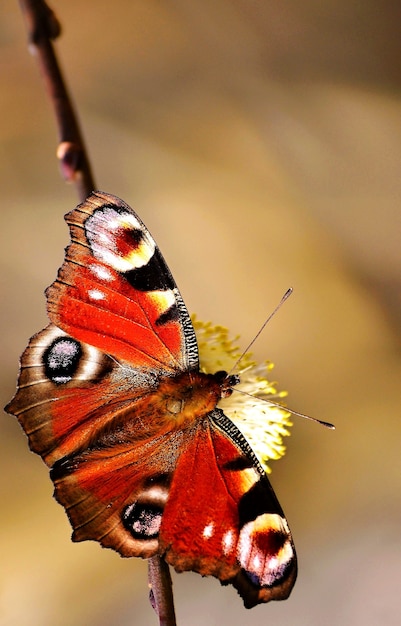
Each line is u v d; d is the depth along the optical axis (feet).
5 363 2.48
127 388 2.03
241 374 2.08
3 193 2.64
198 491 2.01
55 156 2.68
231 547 2.00
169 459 2.02
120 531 2.00
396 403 2.57
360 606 2.33
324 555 2.36
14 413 2.02
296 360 2.62
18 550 2.36
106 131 2.73
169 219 2.71
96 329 2.03
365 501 2.40
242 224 2.73
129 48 2.77
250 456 2.02
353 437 2.50
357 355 2.63
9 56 2.68
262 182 2.77
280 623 2.32
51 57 2.12
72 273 2.03
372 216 2.77
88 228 2.03
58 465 2.01
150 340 2.04
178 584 2.35
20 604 2.34
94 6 2.75
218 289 2.67
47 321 2.56
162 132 2.76
